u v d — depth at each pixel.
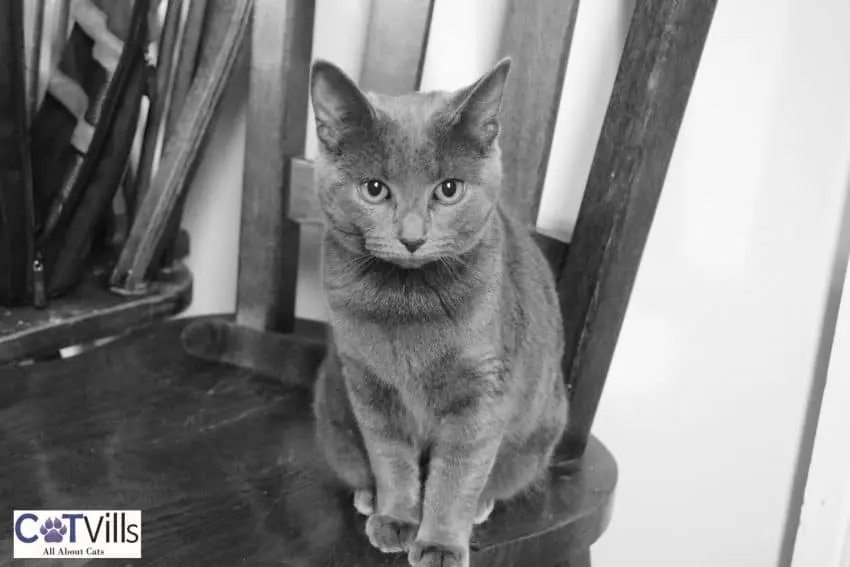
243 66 1.30
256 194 1.15
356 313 0.79
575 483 0.96
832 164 1.07
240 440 0.99
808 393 1.14
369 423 0.84
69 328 1.13
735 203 1.10
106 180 1.17
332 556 0.79
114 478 0.89
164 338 1.26
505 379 0.82
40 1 1.10
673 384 1.18
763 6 1.04
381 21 1.05
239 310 1.20
